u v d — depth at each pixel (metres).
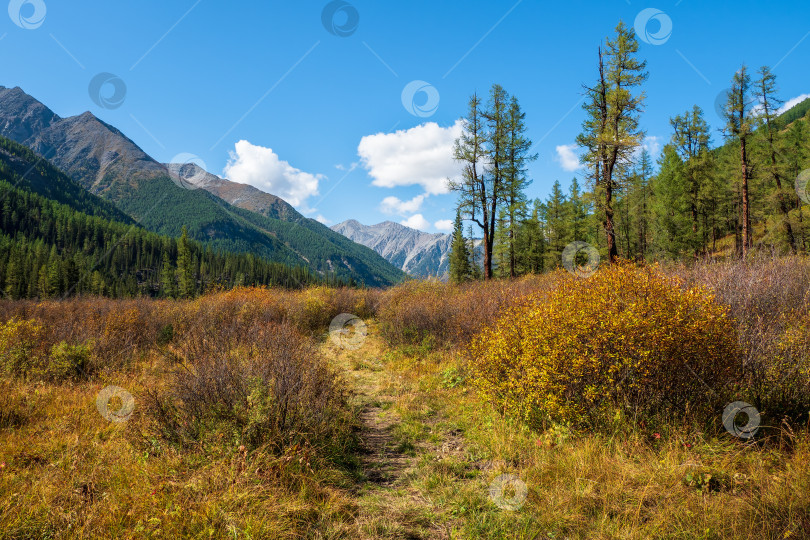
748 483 2.84
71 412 4.81
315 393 4.73
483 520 2.87
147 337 9.40
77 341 7.39
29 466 3.33
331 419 4.57
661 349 3.68
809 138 34.69
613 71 17.27
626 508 2.79
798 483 2.67
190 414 3.93
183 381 4.32
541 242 40.56
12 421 4.40
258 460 3.30
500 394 4.98
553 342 4.23
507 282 15.91
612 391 3.96
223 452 3.44
